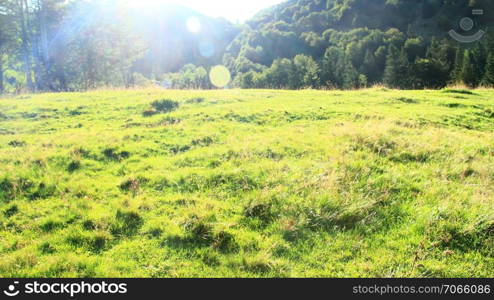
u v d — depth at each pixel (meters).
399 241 6.39
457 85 26.41
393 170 8.87
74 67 56.28
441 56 107.00
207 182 8.52
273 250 6.16
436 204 7.37
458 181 8.54
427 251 6.08
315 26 191.38
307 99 17.88
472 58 91.62
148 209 7.46
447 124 14.12
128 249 6.23
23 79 56.47
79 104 16.02
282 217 6.98
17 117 14.12
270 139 11.13
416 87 95.50
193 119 13.71
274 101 17.12
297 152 10.11
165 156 10.31
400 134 11.54
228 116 14.02
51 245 6.32
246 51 185.50
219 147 10.64
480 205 7.27
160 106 15.65
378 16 174.88
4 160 9.55
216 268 5.78
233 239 6.43
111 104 16.06
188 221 6.81
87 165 9.64
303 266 5.85
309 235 6.56
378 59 122.75
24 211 7.42
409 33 148.50
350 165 8.84
